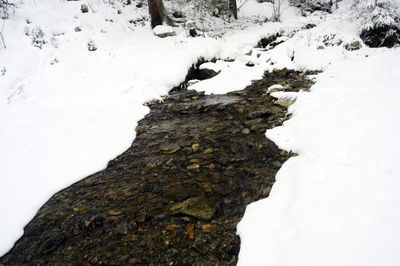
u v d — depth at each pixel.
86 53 9.47
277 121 5.77
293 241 2.43
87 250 3.03
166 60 9.12
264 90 7.83
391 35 8.77
